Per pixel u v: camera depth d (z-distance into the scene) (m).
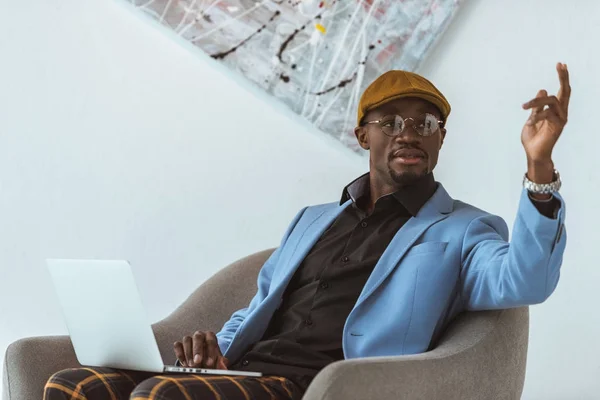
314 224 2.15
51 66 2.91
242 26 2.74
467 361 1.67
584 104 2.53
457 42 2.63
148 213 2.87
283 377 1.83
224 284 2.36
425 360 1.60
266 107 2.79
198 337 1.91
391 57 2.65
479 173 2.62
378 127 2.04
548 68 2.56
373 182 2.09
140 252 2.87
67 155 2.90
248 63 2.75
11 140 2.93
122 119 2.88
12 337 2.93
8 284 2.93
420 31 2.63
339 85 2.69
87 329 1.84
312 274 2.03
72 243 2.90
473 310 1.86
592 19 2.52
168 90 2.85
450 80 2.64
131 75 2.87
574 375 2.53
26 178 2.92
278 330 2.01
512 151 2.58
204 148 2.83
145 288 2.87
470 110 2.62
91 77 2.89
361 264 1.95
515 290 1.65
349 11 2.67
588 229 2.52
